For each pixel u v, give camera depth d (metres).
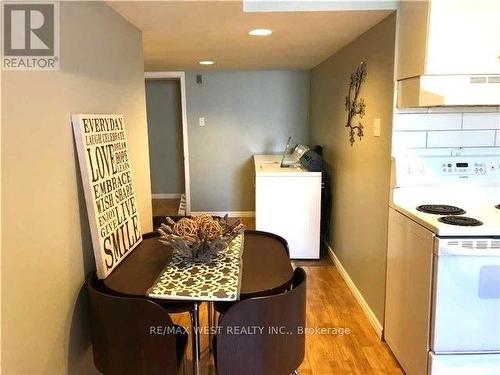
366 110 2.78
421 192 2.30
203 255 1.77
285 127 5.31
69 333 1.50
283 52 3.56
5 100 1.09
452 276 1.80
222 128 5.32
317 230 3.88
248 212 5.54
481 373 1.87
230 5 1.91
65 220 1.45
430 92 1.93
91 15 1.67
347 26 2.51
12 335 1.13
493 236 1.79
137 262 1.81
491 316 1.84
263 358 1.49
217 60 4.07
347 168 3.35
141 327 1.44
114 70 1.96
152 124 6.26
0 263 1.07
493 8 1.87
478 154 2.31
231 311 1.43
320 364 2.28
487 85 1.93
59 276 1.41
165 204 6.10
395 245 2.28
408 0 2.07
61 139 1.41
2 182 1.07
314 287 3.33
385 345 2.47
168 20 2.17
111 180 1.76
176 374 1.46
